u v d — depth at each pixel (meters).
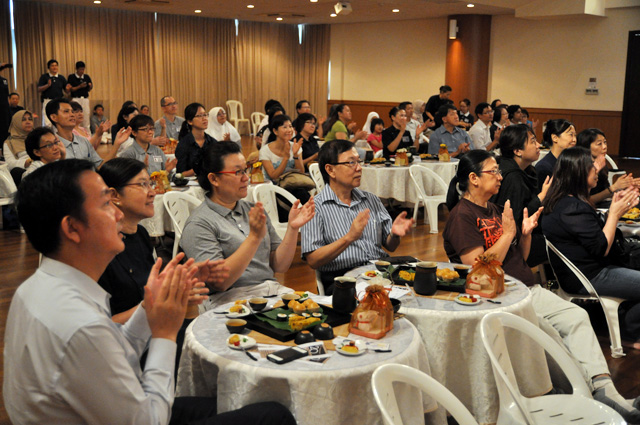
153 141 5.98
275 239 2.86
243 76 16.95
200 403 1.96
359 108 17.00
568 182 3.55
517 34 13.83
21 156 6.50
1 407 2.73
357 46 16.78
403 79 15.97
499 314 2.15
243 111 17.14
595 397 2.81
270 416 1.76
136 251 2.48
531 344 2.53
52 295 1.34
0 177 6.08
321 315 2.18
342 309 2.26
